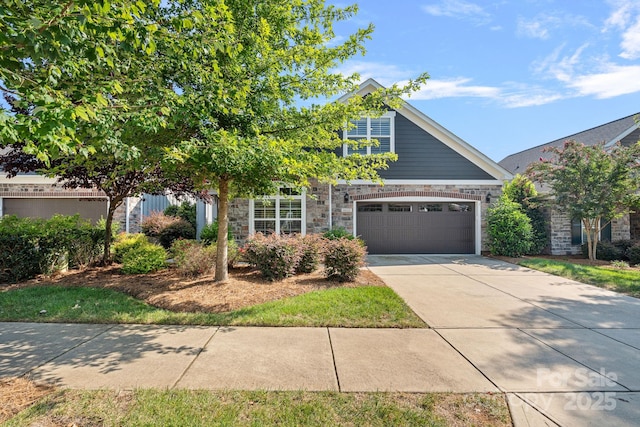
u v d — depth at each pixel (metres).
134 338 4.39
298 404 2.91
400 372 3.52
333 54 6.47
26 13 2.78
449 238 13.41
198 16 3.67
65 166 7.09
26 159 7.52
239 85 5.69
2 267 7.45
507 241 12.08
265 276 7.95
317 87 6.76
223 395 3.03
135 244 9.60
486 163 13.36
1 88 3.33
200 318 5.16
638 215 14.53
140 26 3.25
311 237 9.23
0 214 14.08
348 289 6.99
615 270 9.62
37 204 14.45
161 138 5.64
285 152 5.58
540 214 13.56
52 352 3.92
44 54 2.86
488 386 3.26
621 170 10.45
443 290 7.29
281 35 6.42
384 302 6.03
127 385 3.18
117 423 2.60
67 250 8.72
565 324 5.13
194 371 3.48
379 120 13.20
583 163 11.02
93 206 14.67
